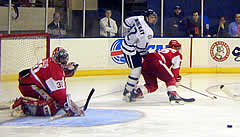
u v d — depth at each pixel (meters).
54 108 12.23
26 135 10.30
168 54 14.54
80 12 21.88
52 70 11.83
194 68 22.95
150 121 11.95
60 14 21.48
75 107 12.40
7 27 20.70
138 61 14.95
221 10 23.75
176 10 23.17
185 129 11.08
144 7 22.66
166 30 23.23
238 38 23.12
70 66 12.73
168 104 14.57
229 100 15.41
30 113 12.37
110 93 16.70
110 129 10.96
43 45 15.45
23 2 20.86
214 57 23.05
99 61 21.72
